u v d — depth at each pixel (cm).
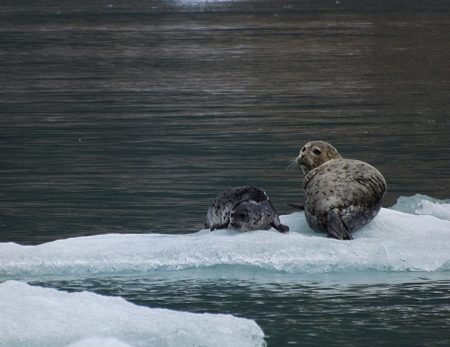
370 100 8719
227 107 8312
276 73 11275
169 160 5675
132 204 4419
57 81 10575
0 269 3019
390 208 3884
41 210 4316
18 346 2231
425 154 5750
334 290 2856
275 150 5975
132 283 2917
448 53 13738
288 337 2455
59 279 2959
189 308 2692
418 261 3091
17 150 6147
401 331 2500
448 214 3766
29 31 19362
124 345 2177
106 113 8000
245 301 2750
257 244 3114
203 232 3416
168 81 10500
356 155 5756
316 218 3366
